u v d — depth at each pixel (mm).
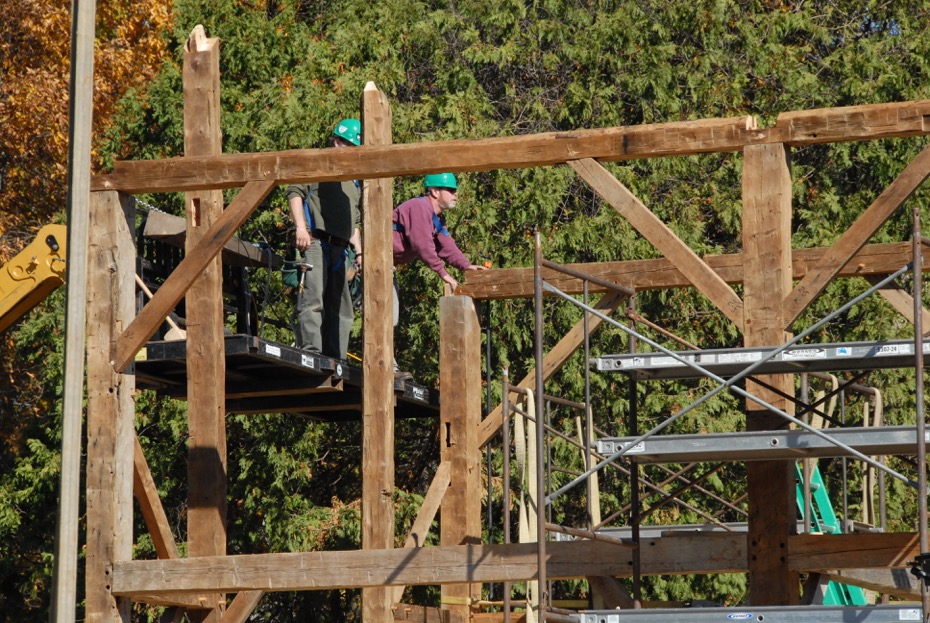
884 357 25938
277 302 66938
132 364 31781
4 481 73062
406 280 66062
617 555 29656
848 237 27312
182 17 72875
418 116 66375
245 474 66062
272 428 65688
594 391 63656
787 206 28062
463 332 38219
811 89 67312
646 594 63062
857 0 70750
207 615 34969
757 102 69125
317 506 67375
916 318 24312
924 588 23484
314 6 78062
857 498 61906
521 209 64562
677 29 68875
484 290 42125
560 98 69688
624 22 67688
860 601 42375
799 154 69812
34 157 81438
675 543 29812
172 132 68438
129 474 31406
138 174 31688
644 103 67250
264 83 69750
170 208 68875
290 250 38938
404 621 36250
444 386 38156
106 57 75125
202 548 33656
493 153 29781
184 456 68188
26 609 79688
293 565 30141
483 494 65062
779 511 28078
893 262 39500
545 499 26328
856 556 27469
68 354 20750
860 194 66938
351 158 30609
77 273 20891
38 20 78125
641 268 40719
